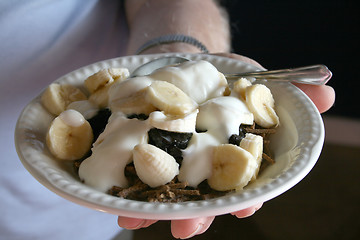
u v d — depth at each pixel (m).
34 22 0.46
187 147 0.29
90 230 0.56
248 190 0.26
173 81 0.33
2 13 0.44
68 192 0.26
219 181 0.28
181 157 0.29
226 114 0.30
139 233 0.71
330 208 0.75
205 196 0.28
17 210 0.49
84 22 0.51
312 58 0.76
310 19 0.73
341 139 0.86
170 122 0.28
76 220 0.54
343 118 0.85
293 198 0.77
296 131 0.31
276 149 0.32
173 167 0.28
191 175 0.28
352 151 0.85
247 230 0.71
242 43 0.76
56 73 0.50
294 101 0.33
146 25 0.53
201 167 0.28
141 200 0.28
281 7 0.73
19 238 0.51
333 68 0.77
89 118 0.33
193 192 0.27
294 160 0.28
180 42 0.49
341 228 0.72
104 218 0.56
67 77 0.38
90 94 0.37
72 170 0.31
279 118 0.34
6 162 0.47
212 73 0.34
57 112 0.35
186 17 0.53
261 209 0.75
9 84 0.46
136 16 0.57
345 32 0.72
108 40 0.55
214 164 0.28
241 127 0.32
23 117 0.33
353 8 0.71
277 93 0.35
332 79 0.79
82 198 0.25
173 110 0.29
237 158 0.27
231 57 0.41
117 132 0.29
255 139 0.29
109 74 0.35
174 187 0.28
